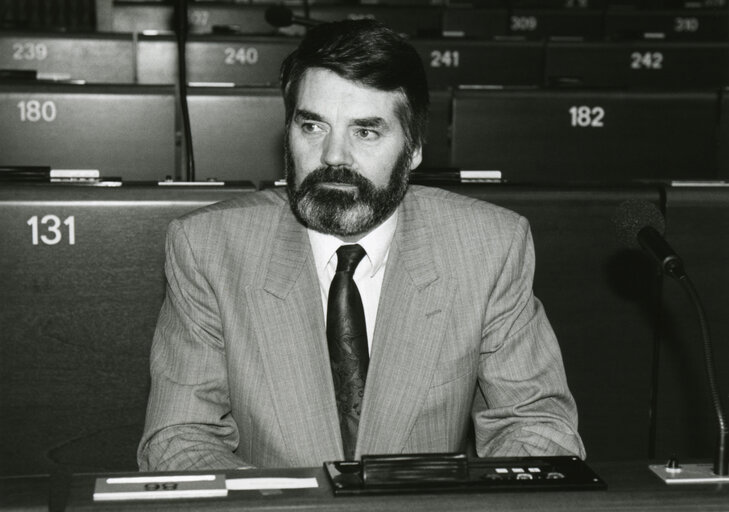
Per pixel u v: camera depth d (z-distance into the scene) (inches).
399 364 66.6
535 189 87.4
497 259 69.4
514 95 146.9
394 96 62.4
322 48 61.6
